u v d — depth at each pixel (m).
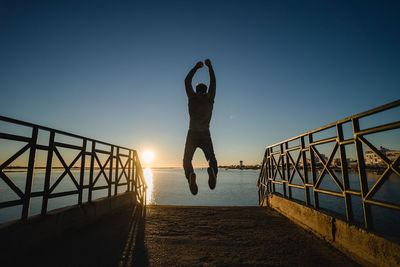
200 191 61.97
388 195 25.53
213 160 2.12
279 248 3.53
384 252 2.48
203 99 2.29
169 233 4.31
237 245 3.68
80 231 4.39
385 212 18.11
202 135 2.21
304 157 4.88
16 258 2.96
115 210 6.14
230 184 90.88
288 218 5.44
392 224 12.91
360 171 3.01
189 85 2.38
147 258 3.13
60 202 35.66
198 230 4.53
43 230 3.49
